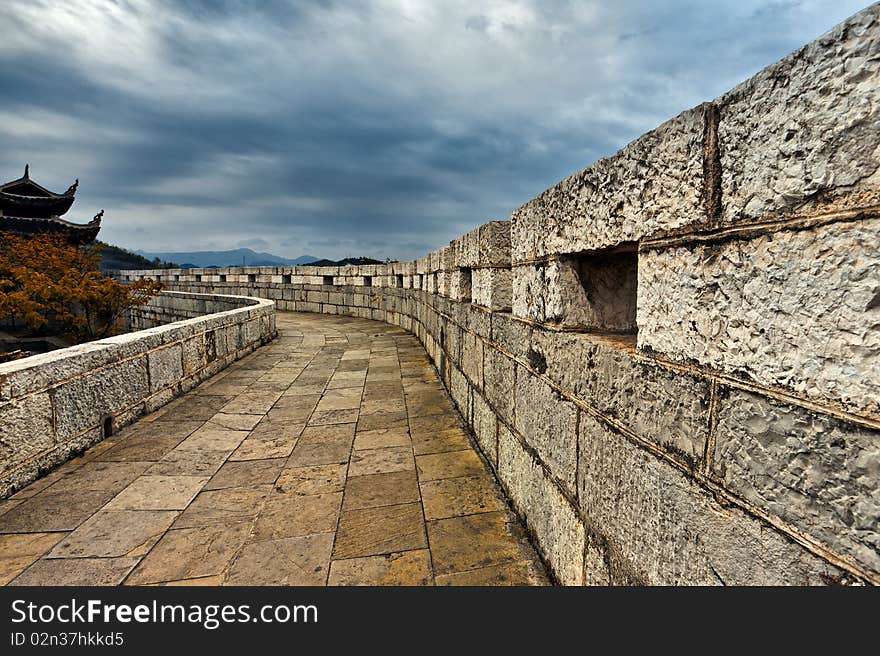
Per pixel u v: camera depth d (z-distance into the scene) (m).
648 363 1.38
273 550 2.44
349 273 14.82
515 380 2.79
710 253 1.12
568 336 1.97
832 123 0.82
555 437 2.14
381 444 3.96
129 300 14.07
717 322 1.10
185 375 5.63
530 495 2.52
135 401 4.55
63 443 3.53
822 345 0.85
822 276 0.84
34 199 21.55
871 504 0.77
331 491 3.10
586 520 1.81
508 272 3.26
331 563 2.32
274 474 3.37
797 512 0.90
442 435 4.16
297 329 11.64
